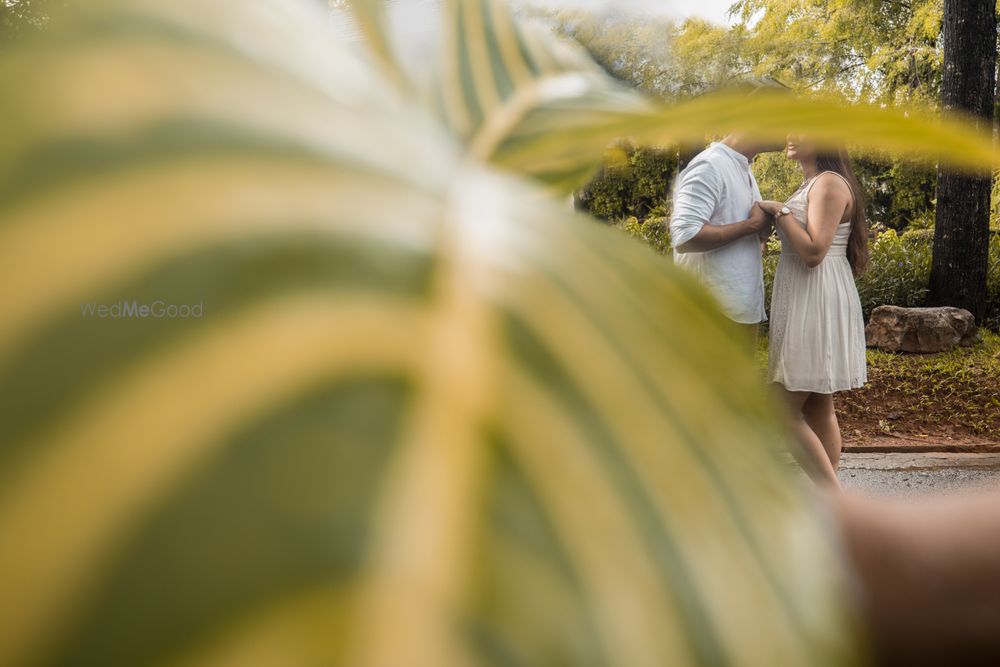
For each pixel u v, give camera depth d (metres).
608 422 0.10
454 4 0.34
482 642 0.06
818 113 0.16
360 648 0.06
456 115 0.30
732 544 0.10
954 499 0.41
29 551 0.06
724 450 0.11
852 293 4.66
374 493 0.07
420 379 0.08
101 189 0.08
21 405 0.06
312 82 0.11
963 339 9.12
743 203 4.58
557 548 0.08
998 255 11.14
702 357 0.12
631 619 0.08
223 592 0.06
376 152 0.11
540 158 0.26
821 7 13.90
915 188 17.09
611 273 0.12
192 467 0.06
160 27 0.10
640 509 0.09
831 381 4.57
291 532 0.06
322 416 0.07
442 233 0.10
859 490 6.00
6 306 0.07
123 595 0.06
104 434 0.06
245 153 0.09
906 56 13.92
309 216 0.09
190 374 0.07
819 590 0.10
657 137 0.18
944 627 0.36
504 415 0.08
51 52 0.09
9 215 0.07
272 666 0.06
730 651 0.09
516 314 0.10
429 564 0.07
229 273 0.08
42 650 0.06
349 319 0.08
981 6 10.05
